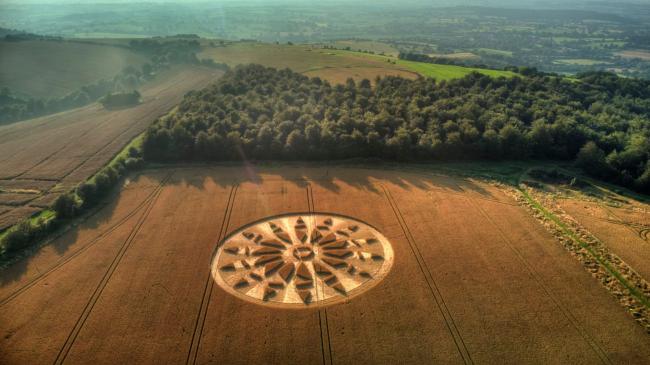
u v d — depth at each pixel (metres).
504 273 56.09
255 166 89.19
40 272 56.19
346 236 64.38
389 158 92.31
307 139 91.12
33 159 93.75
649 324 48.03
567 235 65.25
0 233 65.12
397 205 73.06
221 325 47.59
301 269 56.81
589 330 47.00
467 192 78.69
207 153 91.19
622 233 66.38
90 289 52.91
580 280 55.03
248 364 42.88
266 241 62.91
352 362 43.16
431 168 89.62
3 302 50.62
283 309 50.03
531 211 72.38
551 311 49.62
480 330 46.84
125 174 85.19
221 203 73.62
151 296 51.78
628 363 43.03
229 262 58.25
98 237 63.97
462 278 55.03
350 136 91.06
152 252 60.31
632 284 54.50
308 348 44.78
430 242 62.69
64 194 69.62
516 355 43.78
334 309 50.06
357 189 78.75
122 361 43.00
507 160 95.31
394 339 45.81
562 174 89.12
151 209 71.88
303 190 78.25
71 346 44.69
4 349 44.19
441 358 43.53
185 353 44.00
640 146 88.06
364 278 55.22
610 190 82.88
